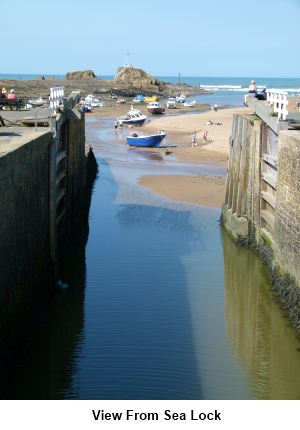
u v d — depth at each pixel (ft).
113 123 221.66
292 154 47.03
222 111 267.80
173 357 39.24
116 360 38.50
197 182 99.71
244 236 65.05
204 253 62.13
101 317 45.29
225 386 35.88
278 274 51.37
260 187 61.46
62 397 34.01
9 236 36.01
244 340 42.24
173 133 181.27
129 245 64.08
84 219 73.20
